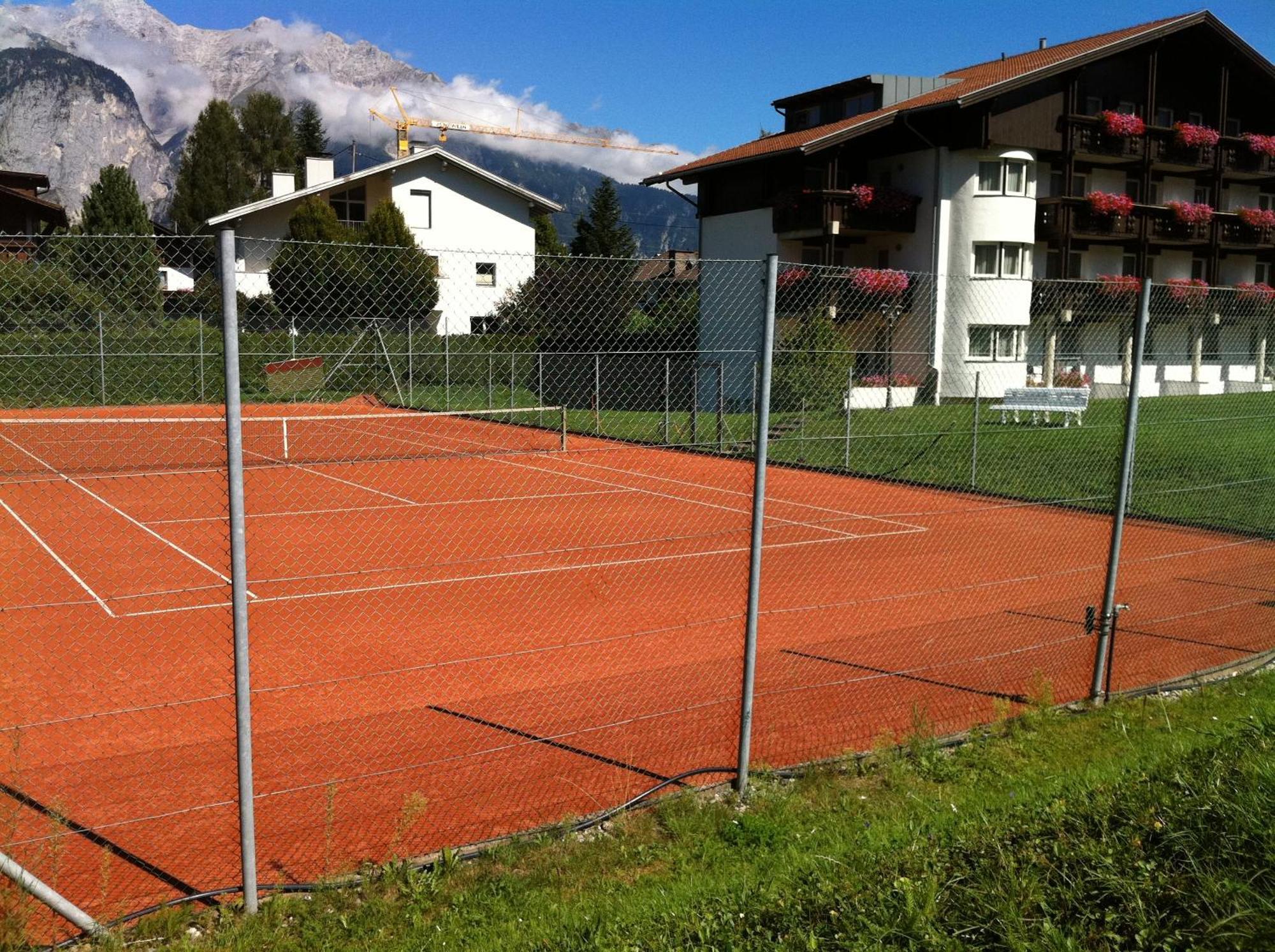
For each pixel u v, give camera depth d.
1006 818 4.73
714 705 7.06
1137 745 6.11
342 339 26.34
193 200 75.19
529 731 6.57
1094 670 7.18
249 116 79.75
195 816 5.32
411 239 36.22
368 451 24.19
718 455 22.05
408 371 27.06
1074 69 32.31
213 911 4.41
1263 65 36.94
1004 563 12.20
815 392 21.88
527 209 42.84
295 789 5.51
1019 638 8.77
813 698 7.21
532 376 27.94
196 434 26.28
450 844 5.02
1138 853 4.12
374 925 4.26
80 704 7.15
